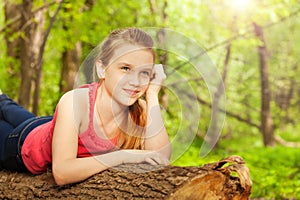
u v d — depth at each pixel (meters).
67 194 2.96
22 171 3.43
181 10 10.10
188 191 2.62
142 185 2.70
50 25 7.57
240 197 2.77
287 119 20.84
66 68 9.64
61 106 2.96
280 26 20.05
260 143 16.03
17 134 3.44
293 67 20.75
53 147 2.95
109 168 2.91
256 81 18.52
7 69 9.63
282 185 6.84
